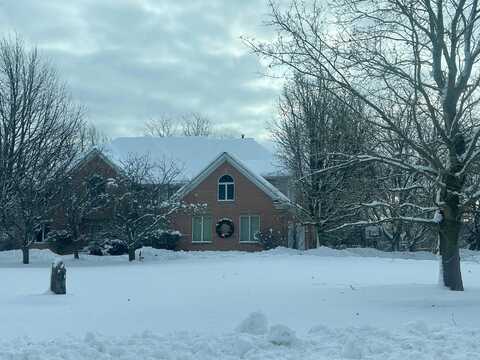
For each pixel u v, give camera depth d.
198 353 8.56
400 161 15.05
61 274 15.96
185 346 8.91
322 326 10.13
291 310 12.71
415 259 32.03
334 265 26.89
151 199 35.00
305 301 14.02
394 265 26.84
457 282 15.61
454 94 15.05
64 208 35.53
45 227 40.34
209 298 14.90
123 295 15.80
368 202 17.91
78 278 21.38
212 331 10.33
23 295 15.78
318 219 34.41
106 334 10.28
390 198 18.42
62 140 35.06
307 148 33.34
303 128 34.03
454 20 14.59
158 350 8.62
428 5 14.45
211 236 42.84
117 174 37.91
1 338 9.92
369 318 11.67
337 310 12.65
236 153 51.56
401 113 15.16
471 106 14.62
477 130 14.30
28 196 32.38
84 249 39.75
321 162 25.97
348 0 14.45
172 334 9.84
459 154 15.21
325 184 32.22
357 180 17.91
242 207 42.59
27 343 9.34
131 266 28.75
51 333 10.46
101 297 15.41
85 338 9.29
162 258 35.59
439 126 14.46
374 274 22.00
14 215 32.72
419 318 11.62
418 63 14.33
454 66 14.85
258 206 42.38
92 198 36.22
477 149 15.19
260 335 9.52
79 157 39.03
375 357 8.26
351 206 17.64
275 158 45.66
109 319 11.90
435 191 16.23
